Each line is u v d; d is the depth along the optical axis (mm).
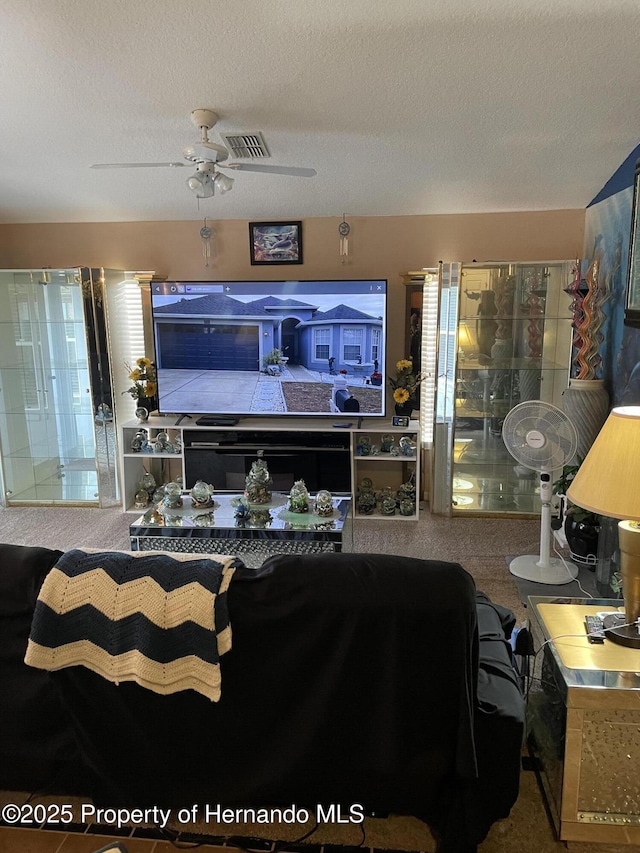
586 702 1575
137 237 4602
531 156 3449
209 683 1507
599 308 3445
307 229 4453
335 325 4344
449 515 4363
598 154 3402
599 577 3203
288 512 3203
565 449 3193
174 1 2197
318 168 3643
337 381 4418
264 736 1630
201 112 2900
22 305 4598
